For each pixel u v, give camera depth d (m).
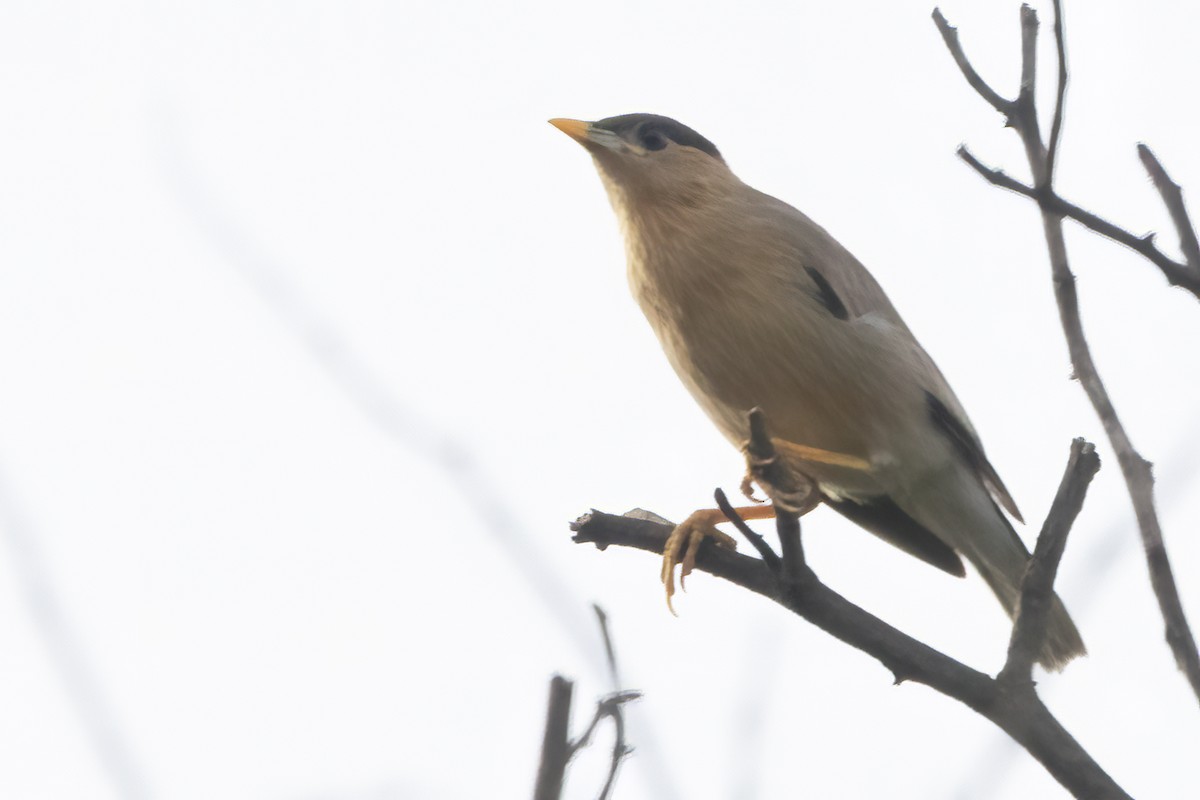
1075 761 6.62
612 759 4.87
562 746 4.63
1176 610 5.85
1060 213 6.32
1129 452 6.19
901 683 7.13
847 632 7.22
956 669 6.91
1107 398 6.40
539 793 4.58
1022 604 6.88
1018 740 6.71
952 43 7.02
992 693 6.86
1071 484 6.76
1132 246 6.17
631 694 4.92
